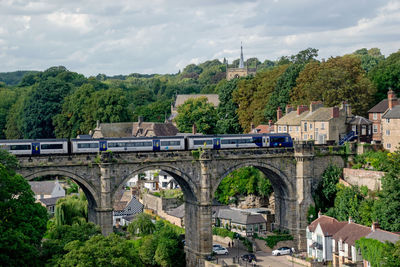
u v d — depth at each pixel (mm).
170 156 111125
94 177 105188
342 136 139000
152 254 118312
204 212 113875
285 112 173250
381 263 91312
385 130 130750
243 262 113312
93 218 108812
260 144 127188
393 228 100812
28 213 85812
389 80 158625
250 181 150875
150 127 196000
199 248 114000
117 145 114375
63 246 88688
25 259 80562
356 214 114062
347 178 124250
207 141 122000
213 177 115375
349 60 163875
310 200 123188
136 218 142750
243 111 195500
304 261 110750
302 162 122250
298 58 197500
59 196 176125
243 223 133250
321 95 155250
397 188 102188
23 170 99625
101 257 83125
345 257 104188
